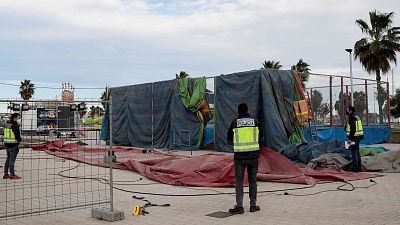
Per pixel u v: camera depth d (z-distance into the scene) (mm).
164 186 10148
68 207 7270
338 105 23359
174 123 21484
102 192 9336
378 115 26391
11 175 11562
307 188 9703
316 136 19719
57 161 16047
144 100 23516
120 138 25000
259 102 17625
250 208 7301
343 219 6645
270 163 11273
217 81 19438
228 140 7582
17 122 11375
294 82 18234
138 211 7113
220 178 10195
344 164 12797
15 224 6527
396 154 12930
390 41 42938
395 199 8336
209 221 6621
